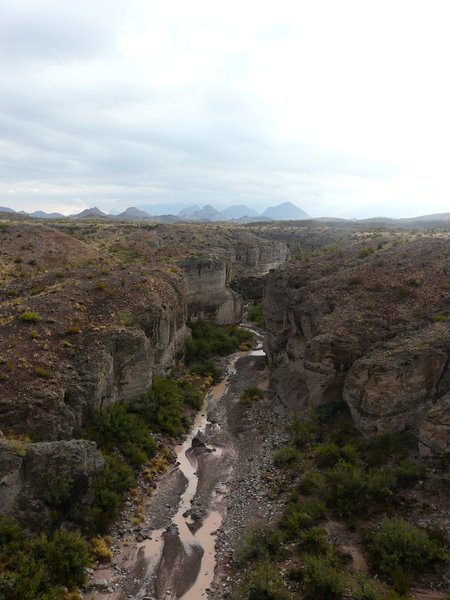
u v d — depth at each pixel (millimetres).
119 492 22453
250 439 30469
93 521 20031
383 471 20844
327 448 24375
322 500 21016
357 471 21141
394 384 23688
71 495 18625
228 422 33969
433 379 23781
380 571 16266
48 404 22109
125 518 21562
